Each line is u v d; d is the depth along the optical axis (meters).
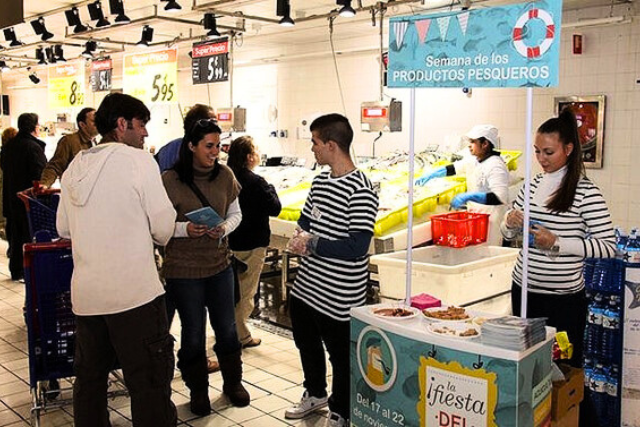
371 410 2.68
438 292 3.84
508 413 2.21
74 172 2.77
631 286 3.16
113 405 3.78
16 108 18.42
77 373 2.85
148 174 2.75
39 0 7.73
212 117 3.63
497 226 5.13
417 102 8.56
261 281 6.80
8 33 9.51
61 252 3.23
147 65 7.91
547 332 2.42
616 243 2.99
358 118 9.30
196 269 3.49
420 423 2.46
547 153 2.80
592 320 3.34
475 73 2.43
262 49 10.82
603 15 6.60
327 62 9.68
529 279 2.91
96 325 2.78
